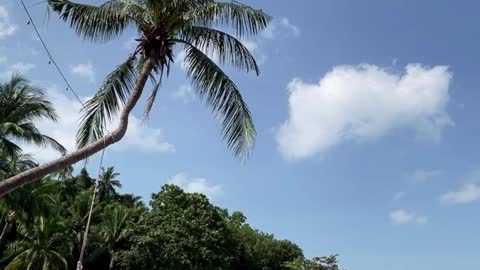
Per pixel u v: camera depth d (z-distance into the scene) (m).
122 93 13.84
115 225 53.69
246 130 13.43
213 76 13.77
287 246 71.75
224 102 13.64
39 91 29.75
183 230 52.16
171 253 50.53
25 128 29.75
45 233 45.44
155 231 51.09
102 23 13.83
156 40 13.08
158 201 54.94
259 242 70.12
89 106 13.43
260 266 67.38
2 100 29.34
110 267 50.94
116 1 13.88
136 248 50.50
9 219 42.44
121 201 67.88
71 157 11.12
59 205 48.16
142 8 13.64
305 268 60.47
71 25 13.78
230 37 14.37
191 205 54.84
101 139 11.76
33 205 29.44
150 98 13.60
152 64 12.94
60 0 13.36
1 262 49.88
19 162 31.36
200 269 51.41
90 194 55.44
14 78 29.44
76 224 53.75
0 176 28.05
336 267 59.66
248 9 13.52
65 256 49.12
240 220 74.56
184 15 13.39
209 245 53.25
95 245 53.91
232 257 55.28
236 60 14.48
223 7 13.45
